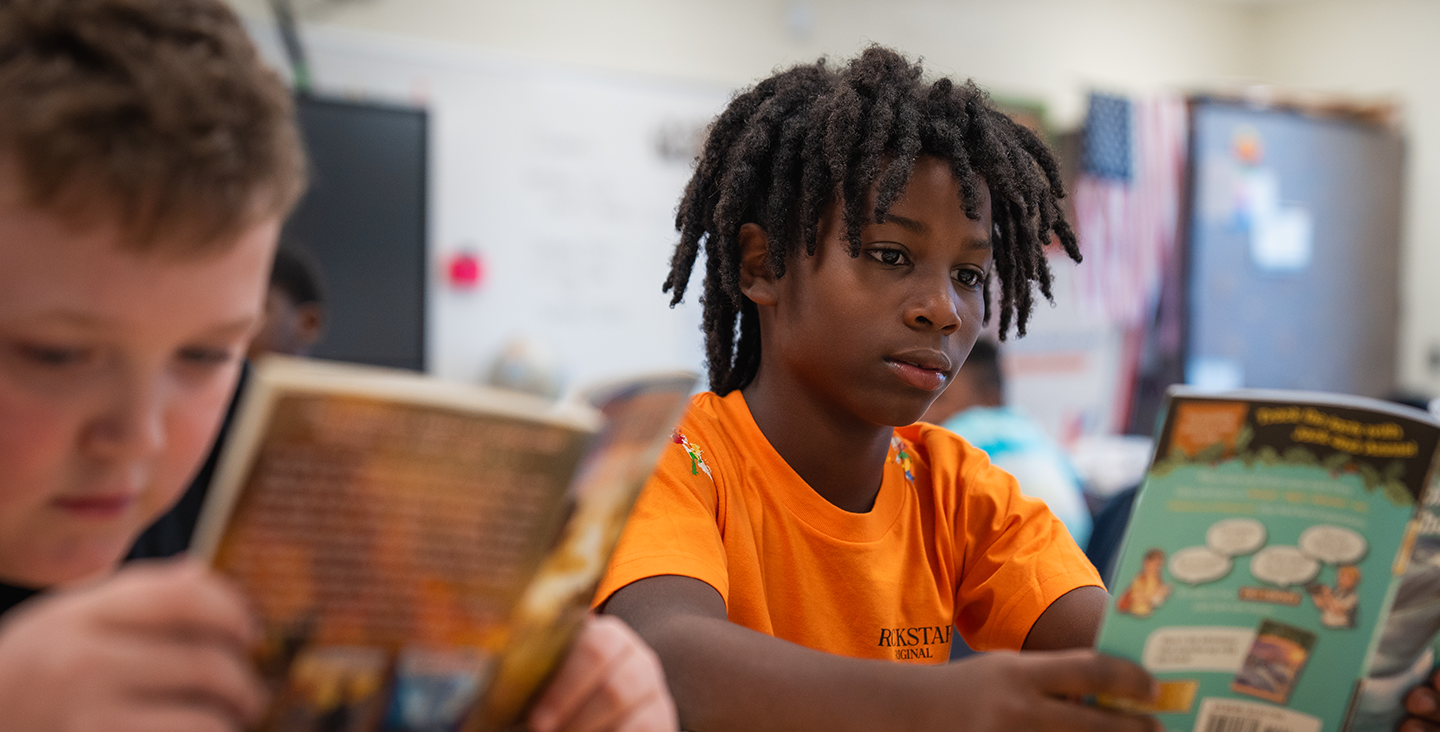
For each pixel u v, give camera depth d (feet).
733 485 2.72
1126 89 14.46
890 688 1.88
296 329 6.57
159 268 1.37
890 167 2.50
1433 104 14.24
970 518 3.02
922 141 2.61
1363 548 1.93
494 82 10.77
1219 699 1.96
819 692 1.93
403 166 9.86
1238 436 1.86
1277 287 13.92
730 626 2.15
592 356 11.31
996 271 3.01
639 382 1.65
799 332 2.68
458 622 1.53
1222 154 13.48
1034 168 2.91
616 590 2.36
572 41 11.18
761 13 12.11
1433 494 2.15
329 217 9.59
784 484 2.75
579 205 11.20
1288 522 1.90
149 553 2.31
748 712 1.99
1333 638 1.97
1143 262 13.25
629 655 1.83
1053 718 1.77
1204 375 13.53
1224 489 1.88
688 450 2.69
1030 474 6.23
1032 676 1.79
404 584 1.48
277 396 1.32
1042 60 13.82
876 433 2.78
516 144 10.89
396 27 10.37
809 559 2.72
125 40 1.35
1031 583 2.82
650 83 11.46
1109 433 13.30
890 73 2.71
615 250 11.39
